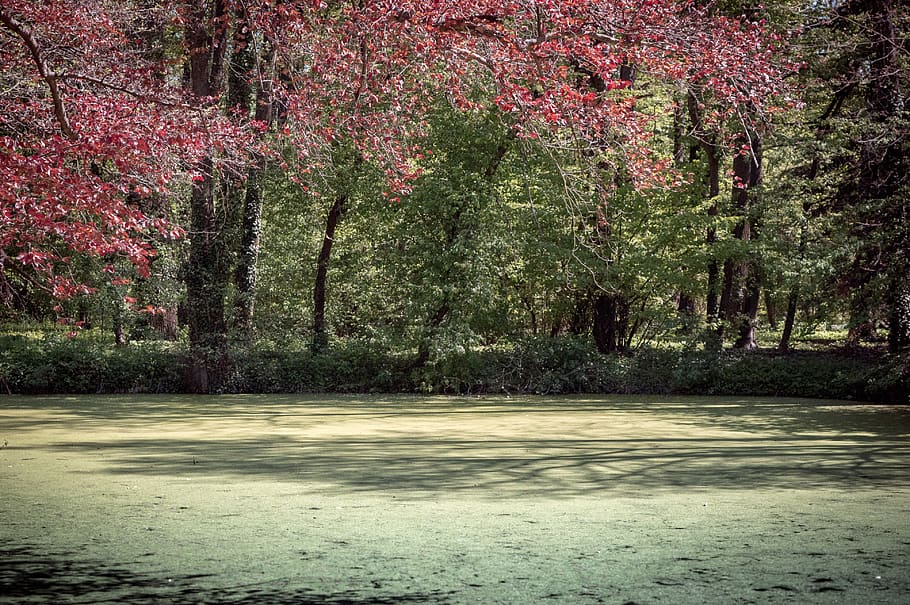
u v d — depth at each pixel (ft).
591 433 49.88
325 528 24.64
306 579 19.66
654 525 25.00
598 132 37.24
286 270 91.61
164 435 48.44
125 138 30.73
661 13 34.68
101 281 65.77
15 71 35.45
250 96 75.00
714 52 34.91
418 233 75.31
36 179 29.66
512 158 74.54
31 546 22.72
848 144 68.33
